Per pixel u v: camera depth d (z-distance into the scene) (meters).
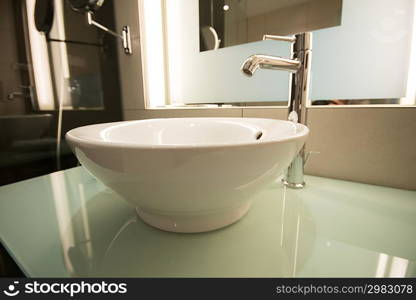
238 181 0.20
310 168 0.56
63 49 0.92
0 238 0.29
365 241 0.29
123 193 0.23
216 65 0.71
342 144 0.51
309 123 0.54
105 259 0.25
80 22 0.88
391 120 0.45
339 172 0.52
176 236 0.29
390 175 0.47
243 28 0.64
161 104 0.83
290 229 0.31
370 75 0.50
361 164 0.49
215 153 0.17
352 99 0.52
